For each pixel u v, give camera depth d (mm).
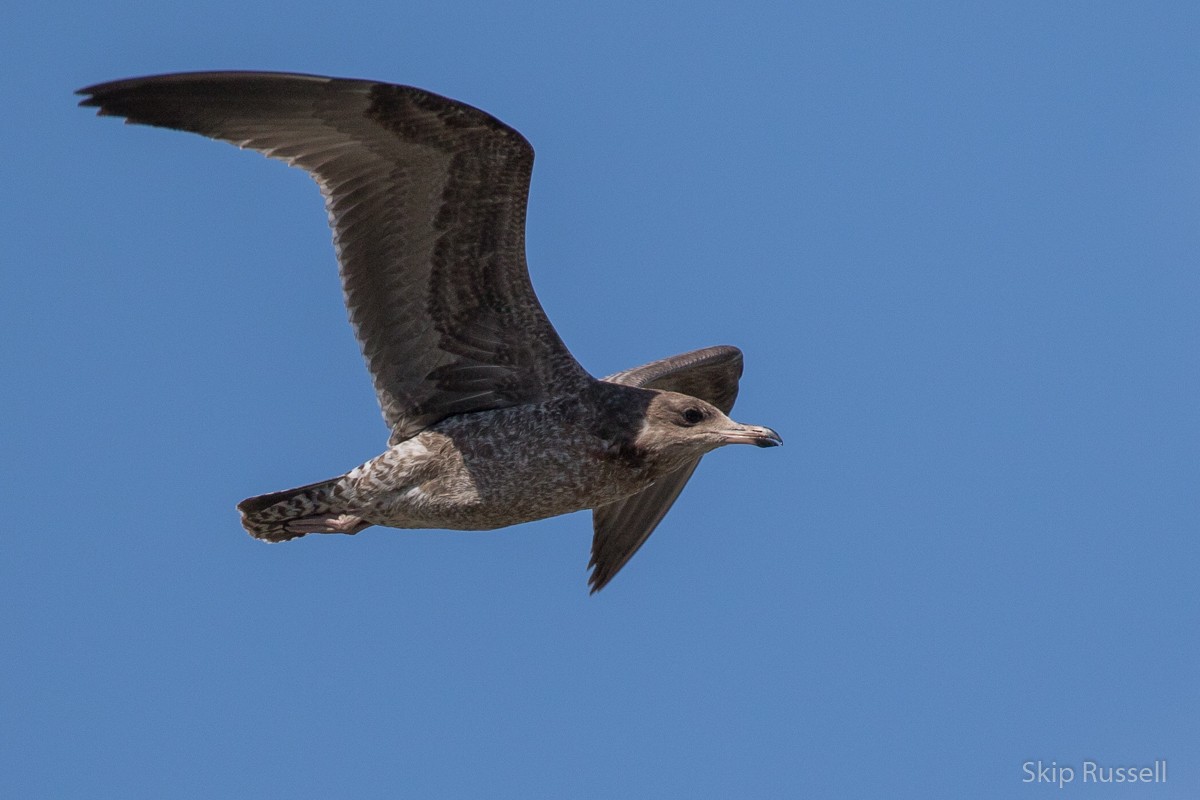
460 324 16328
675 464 16969
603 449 16609
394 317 16172
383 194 15641
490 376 16547
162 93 14711
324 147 15391
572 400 16547
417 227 15797
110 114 14617
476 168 15461
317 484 16594
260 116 15125
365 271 15875
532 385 16562
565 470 16547
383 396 16406
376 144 15336
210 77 14711
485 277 16109
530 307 16328
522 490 16484
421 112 15070
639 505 19844
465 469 16406
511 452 16406
